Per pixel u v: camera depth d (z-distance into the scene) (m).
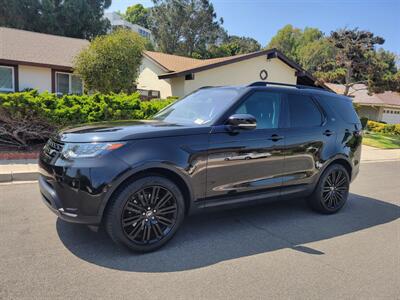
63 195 3.31
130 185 3.43
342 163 5.39
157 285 2.99
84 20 33.03
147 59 20.14
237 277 3.20
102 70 14.82
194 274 3.22
